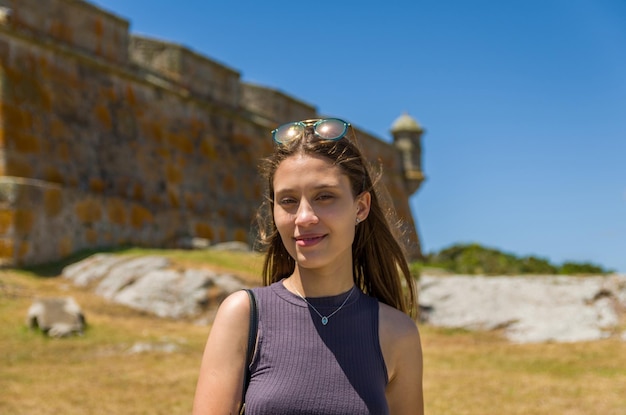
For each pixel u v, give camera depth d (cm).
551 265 2180
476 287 1520
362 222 313
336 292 266
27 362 968
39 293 1404
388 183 3562
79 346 1078
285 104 2920
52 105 1888
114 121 2100
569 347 1238
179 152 2334
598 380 973
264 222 311
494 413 771
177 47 2383
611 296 1470
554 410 788
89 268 1582
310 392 246
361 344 260
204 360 256
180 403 777
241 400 252
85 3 2045
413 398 278
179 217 2270
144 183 2166
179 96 2370
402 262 319
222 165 2519
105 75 2100
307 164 264
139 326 1259
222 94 2581
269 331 256
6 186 1662
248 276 1530
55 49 1923
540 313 1422
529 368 1065
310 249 260
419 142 3825
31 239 1686
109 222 1978
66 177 1892
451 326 1412
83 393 806
